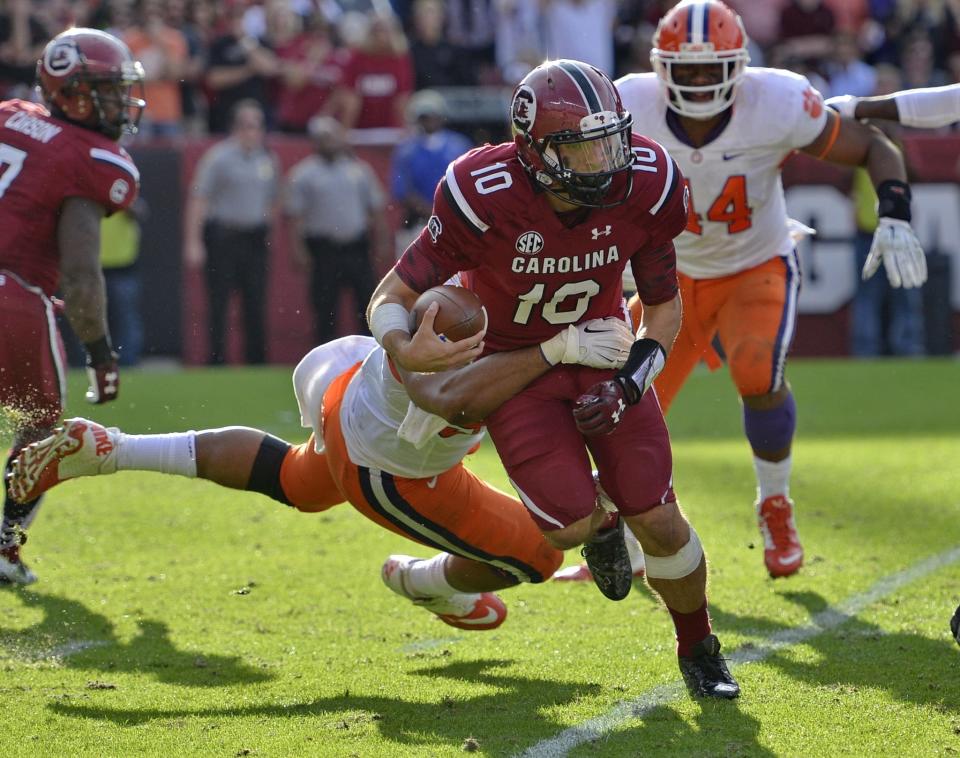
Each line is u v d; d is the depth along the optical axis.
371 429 12.46
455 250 11.55
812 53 44.41
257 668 13.05
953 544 17.92
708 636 12.12
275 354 38.88
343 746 10.75
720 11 15.78
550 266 11.61
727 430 28.81
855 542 18.11
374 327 11.55
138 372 36.72
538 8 44.19
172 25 41.19
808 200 40.53
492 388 11.60
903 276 15.99
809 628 14.23
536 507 11.67
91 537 18.41
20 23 39.03
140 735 11.05
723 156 16.41
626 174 11.36
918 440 26.91
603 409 11.20
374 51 41.34
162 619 14.66
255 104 40.94
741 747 10.62
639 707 11.72
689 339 17.42
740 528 18.95
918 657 13.09
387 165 40.28
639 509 11.66
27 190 15.53
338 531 19.03
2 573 15.71
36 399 15.90
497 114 41.06
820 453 25.39
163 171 38.28
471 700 12.02
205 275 38.25
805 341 41.03
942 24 46.66
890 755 10.41
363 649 13.71
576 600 15.64
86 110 15.84
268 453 13.65
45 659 13.23
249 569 16.83
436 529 12.77
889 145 16.47
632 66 43.44
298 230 37.94
